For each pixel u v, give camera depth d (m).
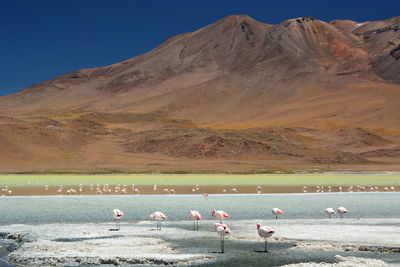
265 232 20.73
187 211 35.16
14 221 30.16
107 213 33.88
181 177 80.06
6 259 20.02
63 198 44.69
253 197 46.19
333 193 51.91
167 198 44.94
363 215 33.91
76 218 31.50
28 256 19.92
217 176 83.19
